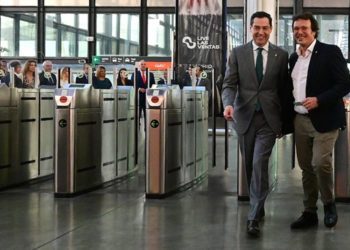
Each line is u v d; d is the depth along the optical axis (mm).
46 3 18812
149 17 18578
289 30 17578
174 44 10727
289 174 7957
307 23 4488
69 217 5137
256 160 4508
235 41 17469
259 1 7547
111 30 18781
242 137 4633
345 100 5715
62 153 6145
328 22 17625
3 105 6648
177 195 6293
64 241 4305
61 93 6172
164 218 5090
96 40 18828
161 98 6027
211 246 4160
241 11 17594
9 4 18891
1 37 19047
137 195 6305
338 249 4062
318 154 4469
